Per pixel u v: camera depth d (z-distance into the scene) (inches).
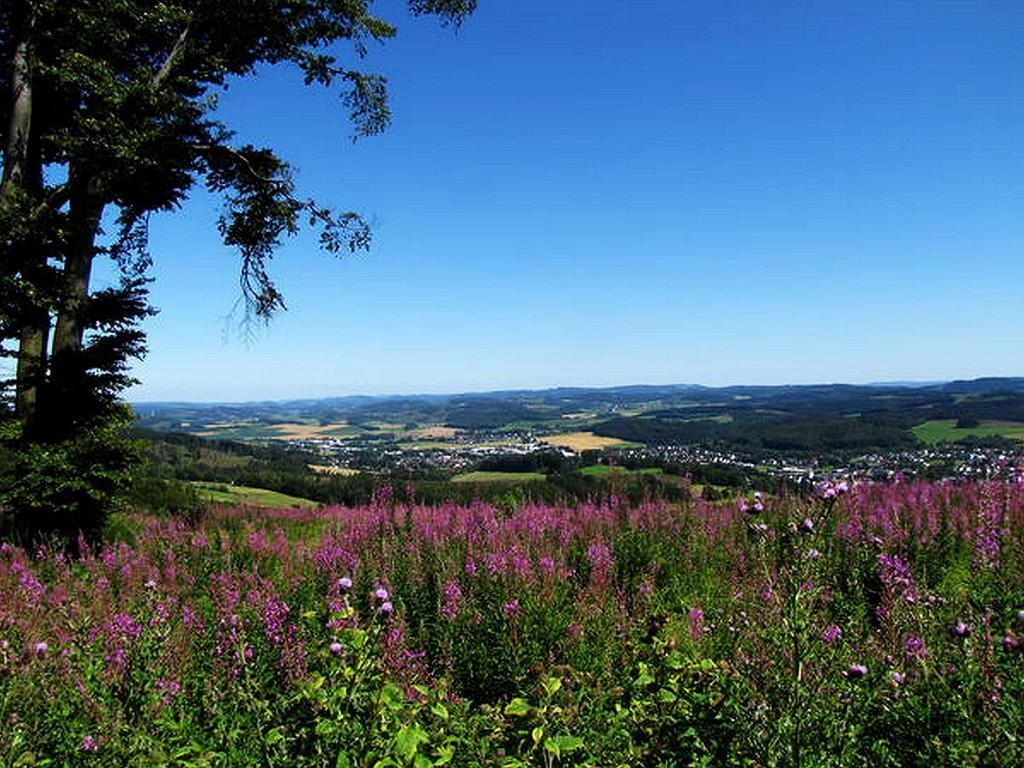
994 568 218.8
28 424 649.6
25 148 693.9
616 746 140.3
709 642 208.5
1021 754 115.4
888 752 127.3
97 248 695.1
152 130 654.5
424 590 298.4
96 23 635.5
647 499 479.2
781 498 366.3
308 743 129.5
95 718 156.0
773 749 118.8
